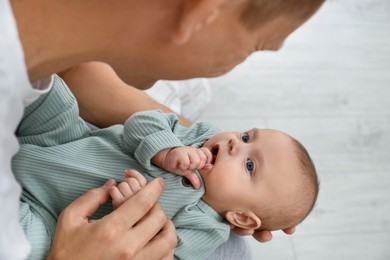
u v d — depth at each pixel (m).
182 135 1.09
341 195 1.84
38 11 0.52
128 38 0.55
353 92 2.10
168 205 0.98
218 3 0.47
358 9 2.36
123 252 0.74
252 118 1.91
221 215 1.07
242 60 0.61
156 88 1.39
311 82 2.08
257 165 1.06
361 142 1.98
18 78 0.53
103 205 0.93
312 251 1.71
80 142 0.99
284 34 0.58
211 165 1.04
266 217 1.08
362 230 1.78
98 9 0.52
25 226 0.85
